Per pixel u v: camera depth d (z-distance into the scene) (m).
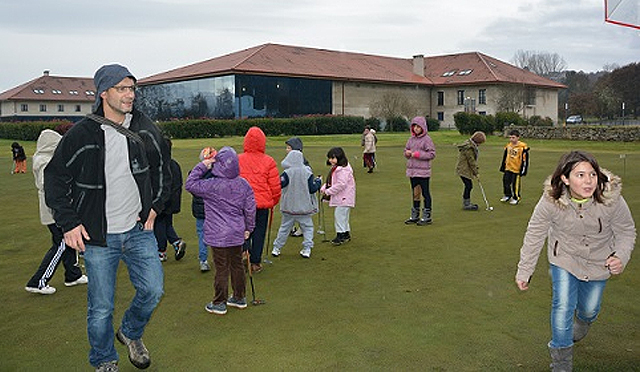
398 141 33.44
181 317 5.07
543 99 63.28
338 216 7.88
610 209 3.57
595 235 3.62
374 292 5.71
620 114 79.19
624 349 4.25
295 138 7.35
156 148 3.76
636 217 9.59
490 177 15.95
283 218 7.19
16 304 5.51
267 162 6.29
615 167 17.97
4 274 6.65
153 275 3.81
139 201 3.73
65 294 5.84
